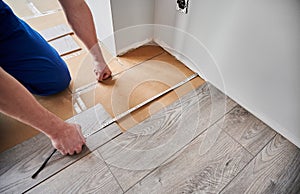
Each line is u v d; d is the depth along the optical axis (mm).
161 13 979
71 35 1136
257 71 713
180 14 873
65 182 657
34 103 508
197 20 817
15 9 1290
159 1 946
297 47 562
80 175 672
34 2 1351
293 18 534
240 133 775
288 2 524
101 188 650
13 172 670
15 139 740
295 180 667
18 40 688
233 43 736
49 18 1234
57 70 821
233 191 650
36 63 748
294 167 693
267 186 658
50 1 1362
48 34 1132
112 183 660
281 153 725
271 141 754
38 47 758
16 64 708
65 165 688
